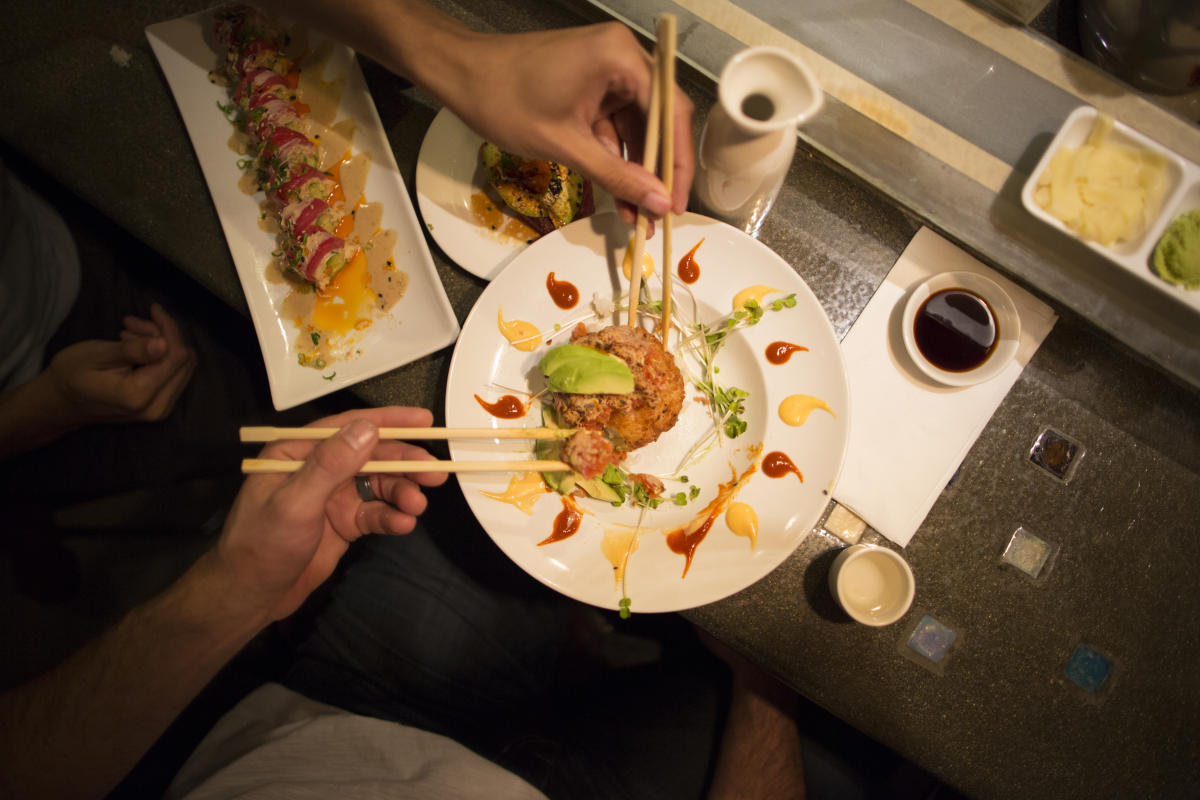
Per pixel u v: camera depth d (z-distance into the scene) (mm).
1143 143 520
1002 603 596
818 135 603
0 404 772
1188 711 582
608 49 497
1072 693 584
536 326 606
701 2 602
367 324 614
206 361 872
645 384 567
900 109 584
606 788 707
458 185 623
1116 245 537
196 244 642
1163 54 555
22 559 835
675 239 600
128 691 512
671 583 560
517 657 782
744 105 524
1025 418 615
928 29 582
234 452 869
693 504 596
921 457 602
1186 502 604
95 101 658
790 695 729
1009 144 575
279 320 622
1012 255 583
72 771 515
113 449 854
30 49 673
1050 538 603
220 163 639
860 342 617
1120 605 596
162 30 643
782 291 596
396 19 531
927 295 601
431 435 532
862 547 570
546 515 578
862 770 813
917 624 591
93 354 766
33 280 809
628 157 611
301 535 495
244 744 653
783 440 588
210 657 525
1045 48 571
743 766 699
